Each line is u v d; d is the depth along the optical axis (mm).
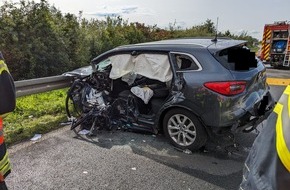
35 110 5371
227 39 4297
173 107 3775
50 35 10383
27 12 10016
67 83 5789
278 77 10312
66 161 3443
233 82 3330
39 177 3068
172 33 21406
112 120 4551
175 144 3854
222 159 3543
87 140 4113
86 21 14930
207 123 3494
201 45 3719
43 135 4297
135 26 19297
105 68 4816
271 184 907
